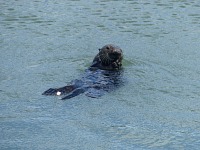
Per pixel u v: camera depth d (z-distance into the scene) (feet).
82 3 107.96
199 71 68.85
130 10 102.58
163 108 55.67
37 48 78.95
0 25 91.40
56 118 52.24
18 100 56.59
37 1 109.40
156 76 66.03
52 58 73.82
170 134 49.60
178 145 47.39
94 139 48.39
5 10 101.60
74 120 51.90
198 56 76.13
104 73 66.23
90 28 90.74
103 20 95.71
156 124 51.72
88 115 53.06
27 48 78.79
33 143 47.47
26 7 104.32
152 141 48.16
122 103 56.34
